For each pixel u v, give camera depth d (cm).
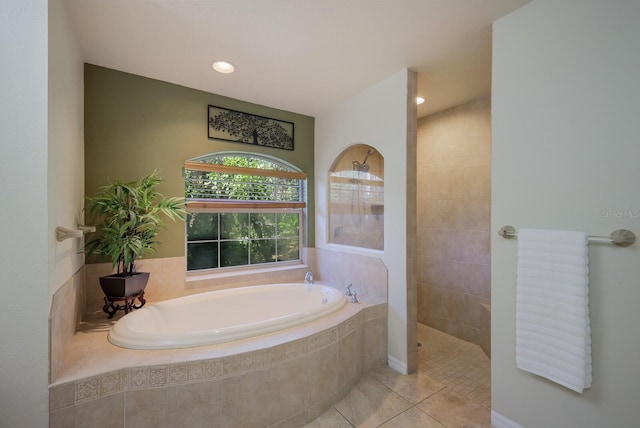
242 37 181
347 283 280
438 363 240
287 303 267
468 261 281
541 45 147
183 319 219
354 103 270
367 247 272
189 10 156
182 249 250
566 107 139
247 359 154
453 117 293
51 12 128
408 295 223
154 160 237
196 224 269
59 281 139
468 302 282
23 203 120
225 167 270
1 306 117
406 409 183
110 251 189
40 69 122
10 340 118
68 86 159
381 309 233
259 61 209
